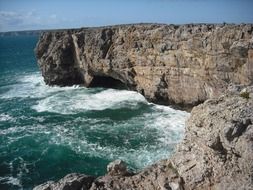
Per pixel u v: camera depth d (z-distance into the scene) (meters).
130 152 33.94
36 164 33.16
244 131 14.11
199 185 15.16
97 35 57.75
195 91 43.62
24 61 129.88
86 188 17.67
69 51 64.62
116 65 55.19
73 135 39.94
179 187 15.67
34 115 49.03
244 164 13.72
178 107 47.25
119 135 38.84
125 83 58.38
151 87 50.22
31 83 74.88
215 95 40.41
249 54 34.88
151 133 38.78
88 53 59.62
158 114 45.94
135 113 46.97
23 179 30.42
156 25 49.47
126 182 17.78
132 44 51.75
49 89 65.69
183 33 43.00
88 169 31.45
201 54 41.00
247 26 35.09
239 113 14.63
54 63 65.62
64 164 32.81
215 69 39.44
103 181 18.09
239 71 36.84
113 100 54.16
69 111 49.97
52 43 67.19
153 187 16.72
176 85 46.22
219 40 37.88
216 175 14.75
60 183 17.73
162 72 47.66
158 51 47.22
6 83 76.56
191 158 16.06
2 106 54.94
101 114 47.56
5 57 148.88
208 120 15.36
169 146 34.75
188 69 43.69
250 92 16.25
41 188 17.52
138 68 51.97
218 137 14.70
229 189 13.82
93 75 61.91
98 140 37.78
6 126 44.53
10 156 35.09
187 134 17.05
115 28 56.06
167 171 17.20
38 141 38.56
